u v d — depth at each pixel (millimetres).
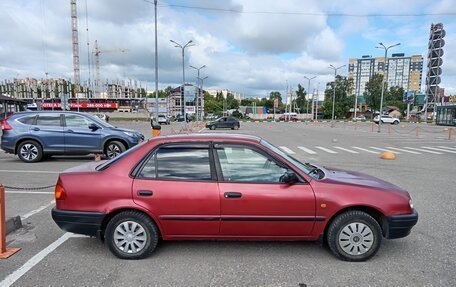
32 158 10484
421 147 17422
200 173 3635
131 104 109625
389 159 12391
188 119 67812
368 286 3152
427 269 3504
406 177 8766
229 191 3535
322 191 3580
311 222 3584
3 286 3092
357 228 3623
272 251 3900
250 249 3949
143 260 3645
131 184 3590
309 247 4020
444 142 20625
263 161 3701
